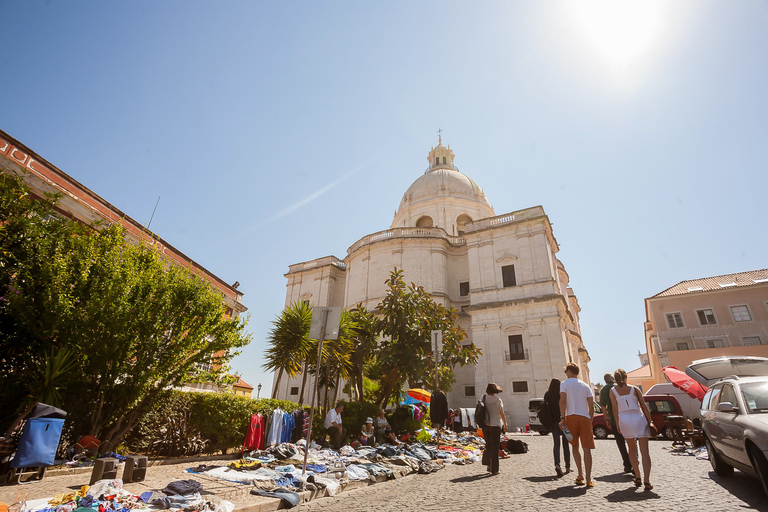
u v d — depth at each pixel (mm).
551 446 15305
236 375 11500
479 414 9180
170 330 10000
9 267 8414
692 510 5254
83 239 9273
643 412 6809
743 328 30891
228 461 9922
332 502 6578
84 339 8461
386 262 38406
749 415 6465
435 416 14070
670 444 15188
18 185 9109
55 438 7086
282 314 15312
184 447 10078
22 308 8086
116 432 9109
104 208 14023
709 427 8031
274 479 7461
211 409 10516
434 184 50656
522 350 30609
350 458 10297
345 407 14469
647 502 5707
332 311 9297
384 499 6680
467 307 33344
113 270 9273
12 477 6492
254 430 10938
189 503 5648
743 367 14109
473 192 50062
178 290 10062
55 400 7957
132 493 6176
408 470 9453
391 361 18016
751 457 6066
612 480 7508
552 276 31797
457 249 39625
